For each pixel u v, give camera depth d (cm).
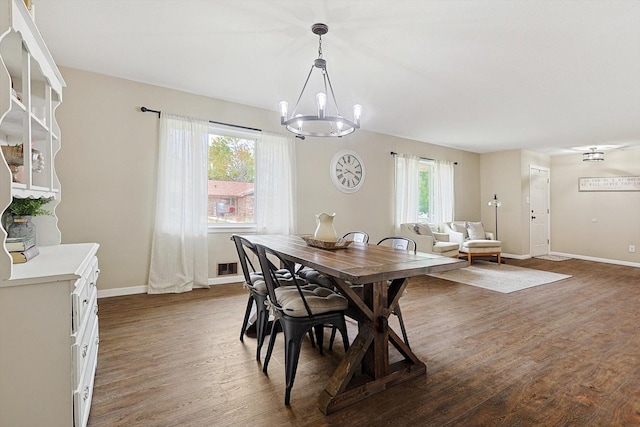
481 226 618
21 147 157
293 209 442
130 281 341
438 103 388
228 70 309
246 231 412
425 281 441
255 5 208
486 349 226
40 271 125
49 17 223
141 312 291
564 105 387
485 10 208
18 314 115
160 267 349
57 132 210
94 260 187
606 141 562
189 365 198
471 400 165
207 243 382
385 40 248
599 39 239
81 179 313
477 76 310
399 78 318
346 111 423
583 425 146
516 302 343
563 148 634
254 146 426
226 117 394
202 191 374
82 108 313
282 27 234
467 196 689
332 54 272
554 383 182
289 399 163
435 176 617
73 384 123
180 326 260
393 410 156
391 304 182
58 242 211
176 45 263
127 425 143
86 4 209
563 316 299
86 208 316
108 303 312
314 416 151
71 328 122
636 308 325
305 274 244
